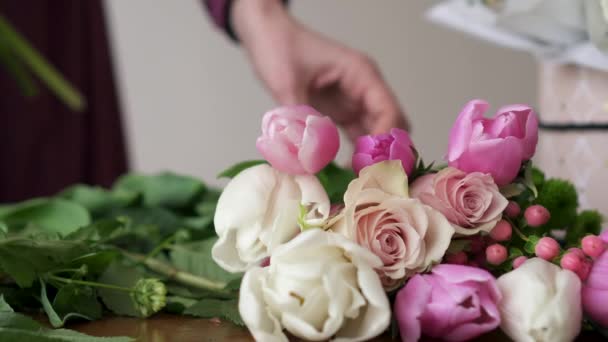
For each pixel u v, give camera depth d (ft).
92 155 8.24
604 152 2.57
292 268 1.77
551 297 1.79
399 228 1.89
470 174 1.95
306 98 4.34
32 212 2.79
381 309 1.75
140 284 2.20
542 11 2.54
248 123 11.23
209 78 11.11
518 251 1.97
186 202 3.44
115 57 10.36
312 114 1.98
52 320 2.10
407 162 1.99
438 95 11.64
